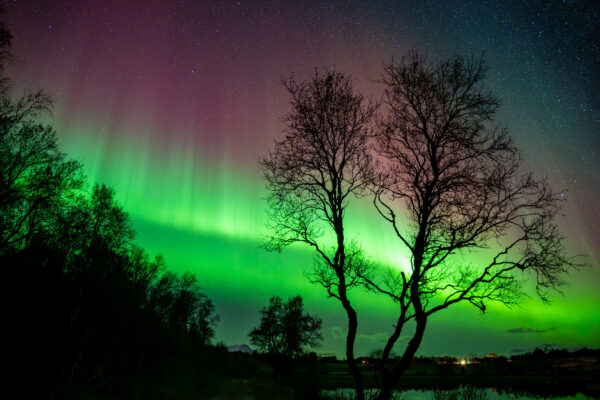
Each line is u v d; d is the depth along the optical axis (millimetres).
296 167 15281
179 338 54031
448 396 19625
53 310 26266
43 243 24797
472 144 13602
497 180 13078
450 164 13859
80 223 26531
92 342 28750
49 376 25359
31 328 25172
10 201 22281
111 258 29359
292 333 61875
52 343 25547
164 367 48875
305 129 15391
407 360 12477
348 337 13367
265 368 137000
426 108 14500
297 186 15266
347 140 15133
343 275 13977
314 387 25516
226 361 87875
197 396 48094
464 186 13430
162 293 46906
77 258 27281
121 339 34312
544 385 65875
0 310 23984
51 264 25875
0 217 22719
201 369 62375
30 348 24891
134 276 36844
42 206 23594
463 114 14039
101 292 28750
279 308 64875
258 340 63688
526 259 12305
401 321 13094
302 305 64812
